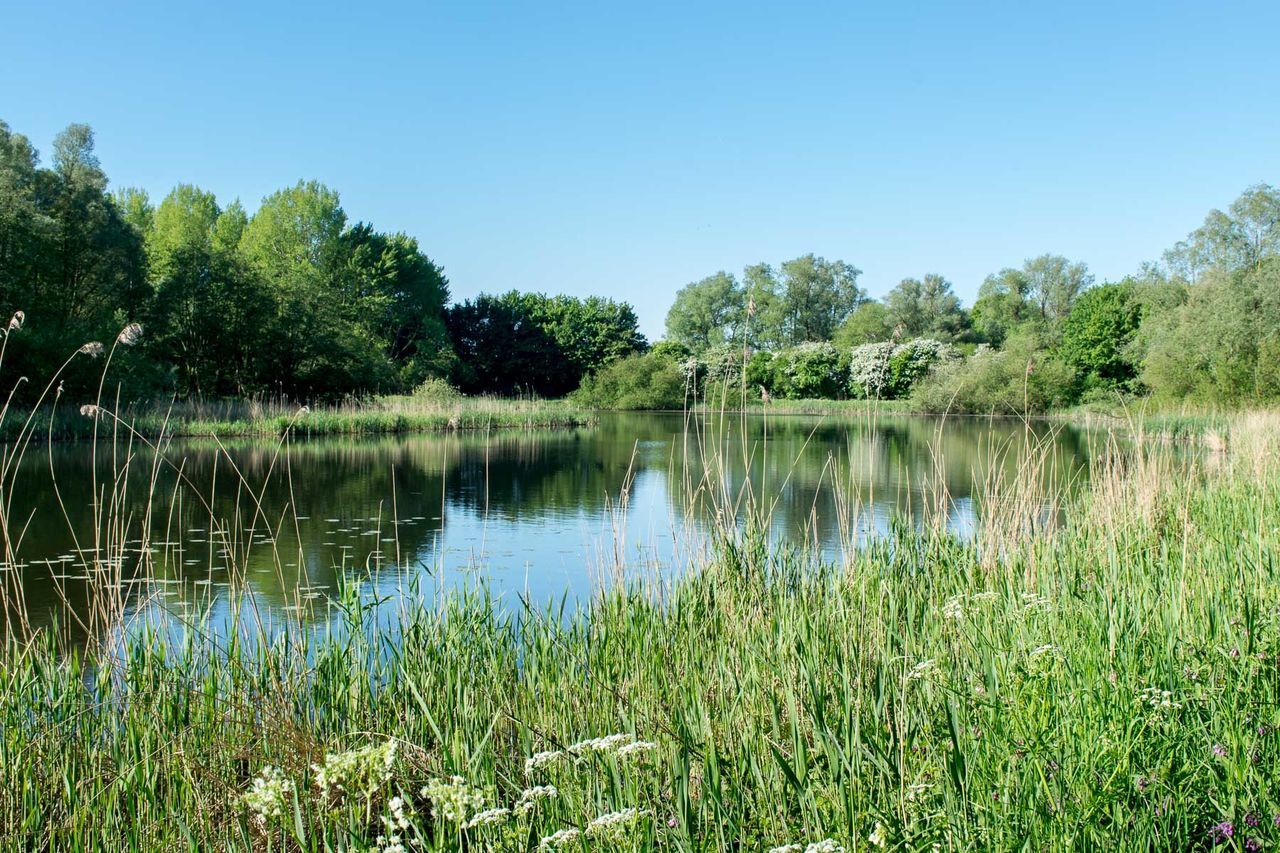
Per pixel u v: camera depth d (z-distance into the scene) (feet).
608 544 37.91
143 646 17.54
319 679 16.81
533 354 228.84
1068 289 253.44
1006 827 9.37
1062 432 110.11
